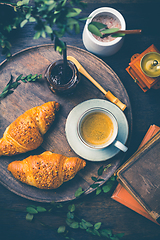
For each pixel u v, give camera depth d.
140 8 0.72
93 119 0.60
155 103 0.71
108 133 0.60
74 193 0.64
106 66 0.66
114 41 0.63
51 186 0.62
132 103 0.71
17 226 0.68
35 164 0.61
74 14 0.43
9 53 0.51
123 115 0.62
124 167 0.58
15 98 0.66
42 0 0.44
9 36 0.70
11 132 0.62
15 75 0.66
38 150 0.65
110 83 0.66
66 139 0.65
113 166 0.64
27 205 0.68
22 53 0.66
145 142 0.67
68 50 0.66
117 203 0.69
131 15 0.72
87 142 0.60
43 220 0.68
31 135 0.61
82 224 0.64
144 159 0.58
